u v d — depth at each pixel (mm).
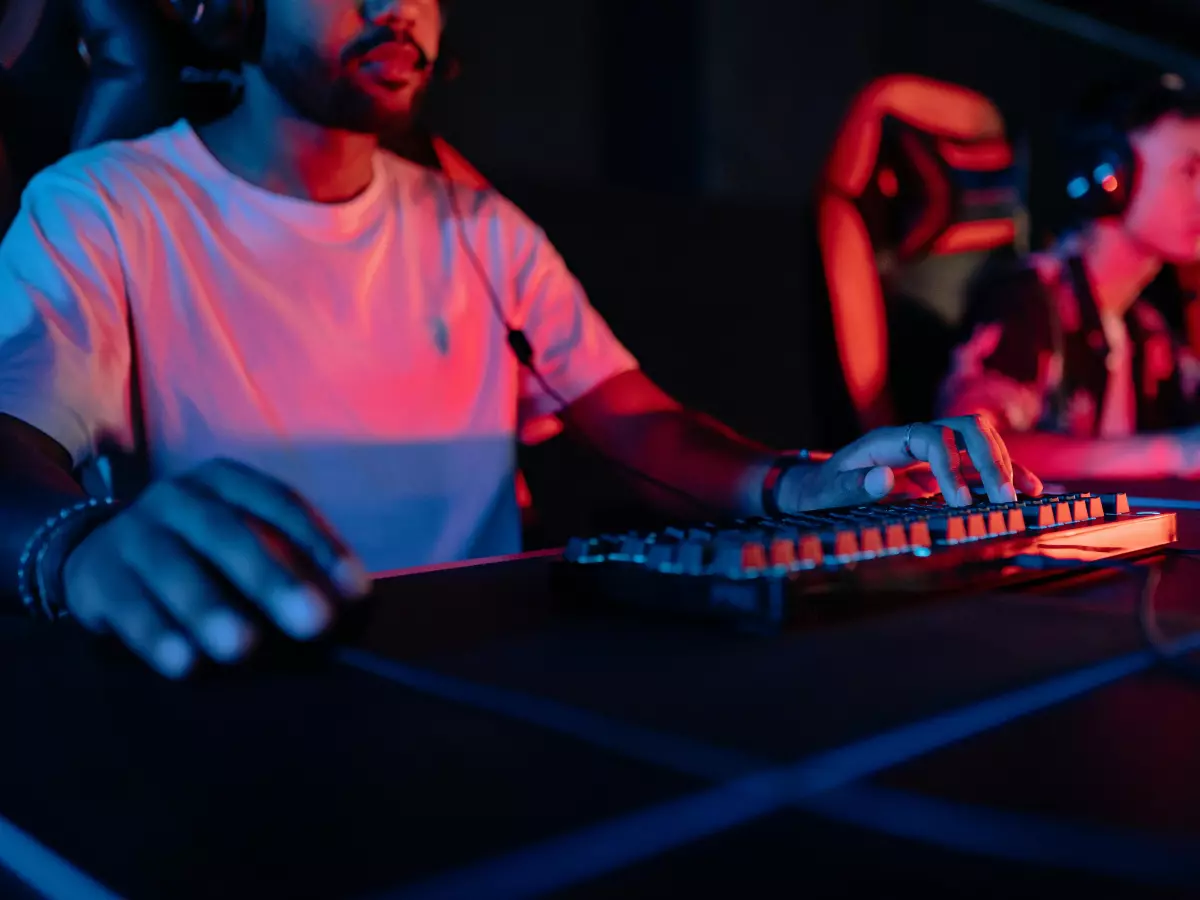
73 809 258
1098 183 2271
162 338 1173
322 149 1276
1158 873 197
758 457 1189
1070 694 328
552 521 1503
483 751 291
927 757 270
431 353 1366
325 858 220
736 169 1916
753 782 255
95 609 400
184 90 1234
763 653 398
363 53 1214
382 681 377
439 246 1411
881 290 2117
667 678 364
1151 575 506
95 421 1064
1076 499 659
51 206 1116
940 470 706
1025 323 2266
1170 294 2510
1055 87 2613
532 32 1632
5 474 592
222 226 1229
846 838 218
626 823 231
